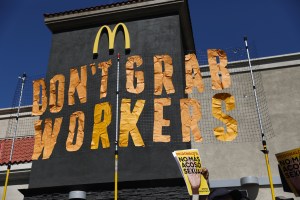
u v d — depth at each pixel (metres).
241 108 16.08
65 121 14.20
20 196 15.52
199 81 14.26
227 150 15.36
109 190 12.23
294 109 15.80
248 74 16.83
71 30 16.39
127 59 14.80
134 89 14.05
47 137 14.03
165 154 12.68
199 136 12.89
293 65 16.77
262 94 16.34
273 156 14.91
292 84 16.39
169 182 11.99
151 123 13.33
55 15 16.42
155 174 12.38
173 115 13.30
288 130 15.37
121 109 13.67
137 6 15.67
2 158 16.83
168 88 13.84
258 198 12.73
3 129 18.62
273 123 15.64
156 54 14.66
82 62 15.34
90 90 14.57
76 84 14.86
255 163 14.88
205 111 15.91
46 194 12.67
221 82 14.27
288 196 12.70
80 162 13.23
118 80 14.09
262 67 16.94
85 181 12.80
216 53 14.79
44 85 15.16
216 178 14.79
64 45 16.02
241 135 15.48
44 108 14.69
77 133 13.83
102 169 12.89
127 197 11.97
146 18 15.70
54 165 13.41
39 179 13.23
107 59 15.10
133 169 12.62
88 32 16.08
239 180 12.92
